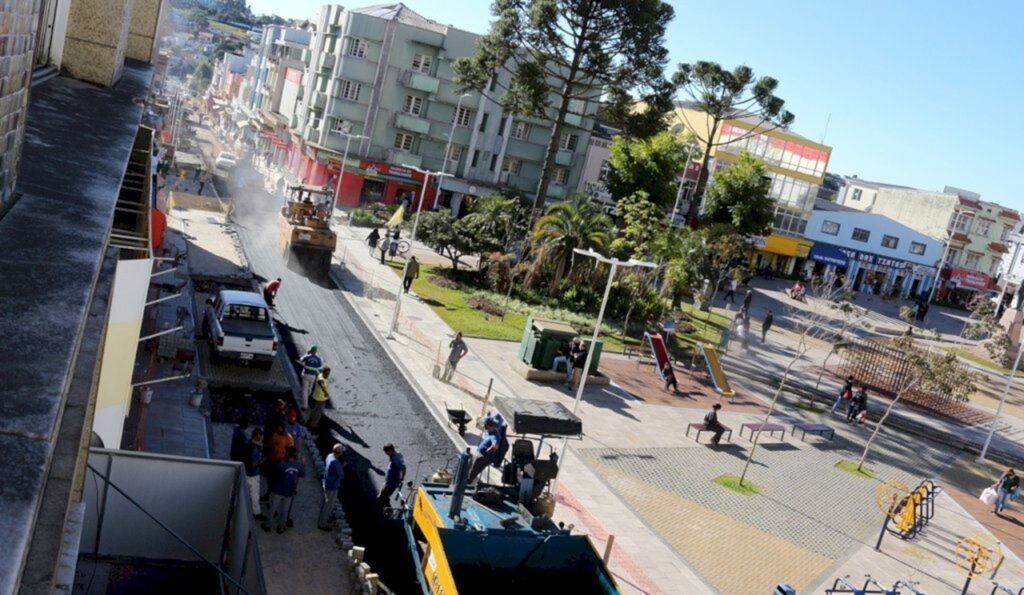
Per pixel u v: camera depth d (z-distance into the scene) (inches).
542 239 1635.1
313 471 690.8
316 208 1454.2
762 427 961.5
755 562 752.3
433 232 1619.1
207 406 759.1
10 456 80.4
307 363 829.2
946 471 1189.7
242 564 417.1
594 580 546.6
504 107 1904.5
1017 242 2682.1
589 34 1807.3
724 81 2134.6
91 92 423.8
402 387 975.6
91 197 187.6
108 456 430.6
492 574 540.4
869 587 748.6
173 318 954.1
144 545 448.8
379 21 2277.3
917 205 3592.5
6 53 155.6
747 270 2192.4
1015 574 858.8
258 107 3703.3
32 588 113.3
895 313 2768.2
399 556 597.0
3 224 150.0
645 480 887.7
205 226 1573.6
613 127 2819.9
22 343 101.9
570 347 1167.0
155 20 796.0
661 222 1873.8
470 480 680.4
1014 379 2087.8
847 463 1114.7
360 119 2331.4
